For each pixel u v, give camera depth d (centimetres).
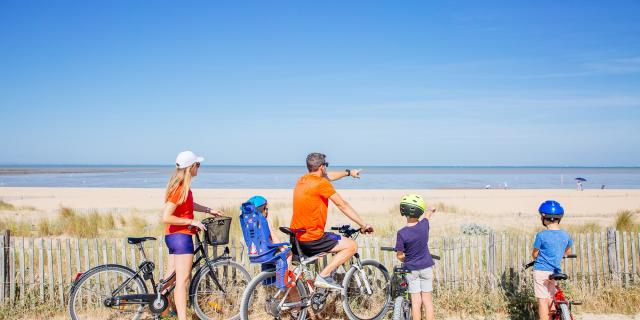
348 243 530
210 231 527
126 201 3023
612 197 3381
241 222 510
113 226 1476
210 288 568
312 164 521
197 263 566
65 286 607
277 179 8694
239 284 579
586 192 4206
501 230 1347
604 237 700
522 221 1653
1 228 1283
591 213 2077
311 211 512
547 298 496
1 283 586
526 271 654
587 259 664
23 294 591
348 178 9100
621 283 645
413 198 497
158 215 1848
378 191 4319
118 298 516
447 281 638
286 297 516
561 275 452
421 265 495
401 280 514
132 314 563
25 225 1367
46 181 7100
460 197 3459
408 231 496
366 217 1717
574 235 662
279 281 502
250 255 501
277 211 1941
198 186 6056
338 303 588
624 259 661
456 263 642
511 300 605
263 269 528
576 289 631
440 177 9962
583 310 605
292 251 534
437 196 3591
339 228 566
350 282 578
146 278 536
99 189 4597
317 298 532
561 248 494
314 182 512
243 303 501
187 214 515
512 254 647
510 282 636
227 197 3544
